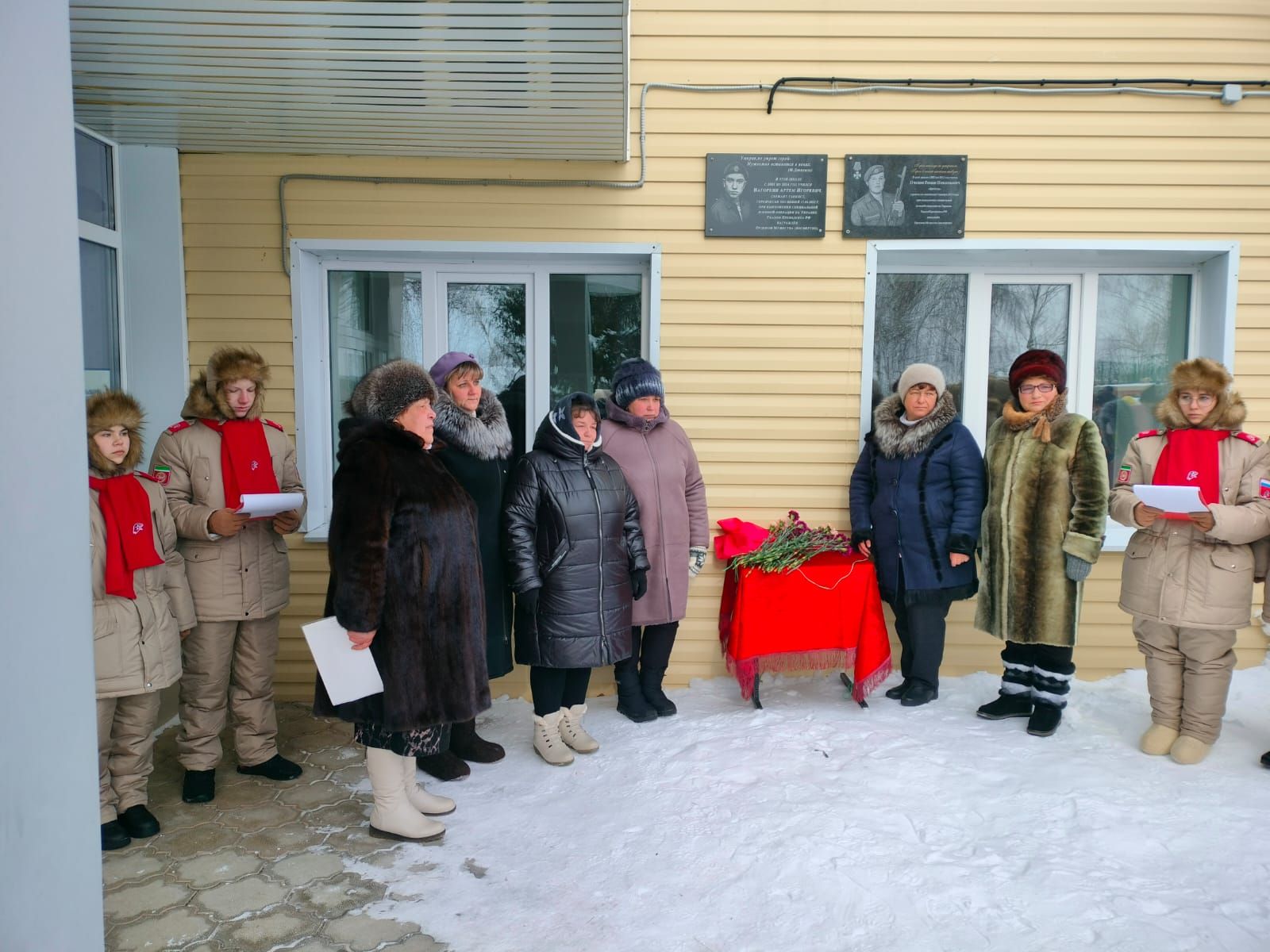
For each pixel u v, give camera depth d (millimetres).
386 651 2561
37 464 1318
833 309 4160
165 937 2293
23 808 1293
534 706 3379
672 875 2555
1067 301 4387
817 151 4105
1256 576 3266
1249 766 3254
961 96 4082
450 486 2725
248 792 3170
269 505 2871
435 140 3814
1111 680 4199
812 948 2219
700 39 4055
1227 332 4168
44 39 1317
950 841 2727
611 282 4301
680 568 3811
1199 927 2281
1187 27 4031
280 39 2865
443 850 2730
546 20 2730
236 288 4055
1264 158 4102
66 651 1379
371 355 4305
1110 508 3420
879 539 3893
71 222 1382
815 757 3332
